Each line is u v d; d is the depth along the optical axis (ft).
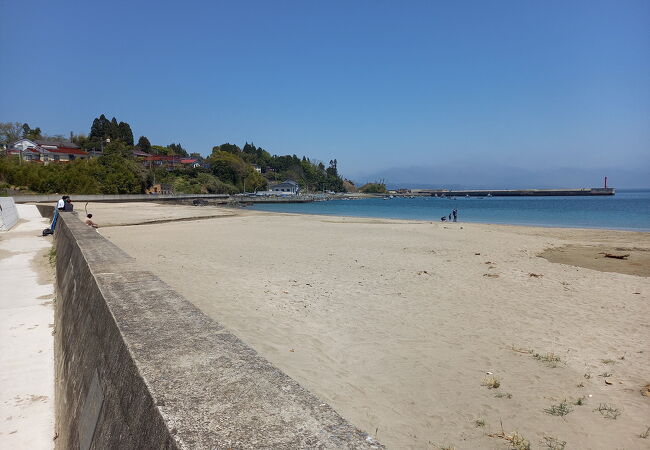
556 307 31.17
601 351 22.80
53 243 53.57
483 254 58.75
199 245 63.62
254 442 4.36
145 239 72.13
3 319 25.00
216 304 29.40
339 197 552.00
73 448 9.81
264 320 26.37
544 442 14.65
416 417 16.17
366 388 18.34
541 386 18.74
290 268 44.62
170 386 5.67
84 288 15.08
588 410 16.74
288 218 140.97
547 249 67.10
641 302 32.89
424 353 22.21
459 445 14.43
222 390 5.59
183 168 420.36
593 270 48.34
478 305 31.37
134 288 11.77
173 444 4.34
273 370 6.32
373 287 36.47
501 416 16.31
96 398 8.55
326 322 26.61
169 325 8.43
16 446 13.16
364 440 4.48
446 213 215.92
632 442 14.66
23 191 214.69
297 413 5.05
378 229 96.12
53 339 21.90
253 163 635.25
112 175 278.05
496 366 20.75
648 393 18.01
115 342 8.13
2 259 44.50
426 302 31.89
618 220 150.61
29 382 17.38
